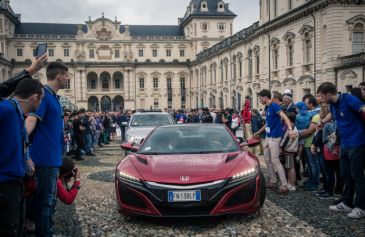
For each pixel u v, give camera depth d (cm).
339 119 689
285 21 3728
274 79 4109
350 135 673
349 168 699
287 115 918
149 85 8931
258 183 648
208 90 7269
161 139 784
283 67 3872
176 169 647
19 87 416
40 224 509
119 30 8850
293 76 3653
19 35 8312
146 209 624
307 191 904
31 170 434
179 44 9062
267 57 4281
